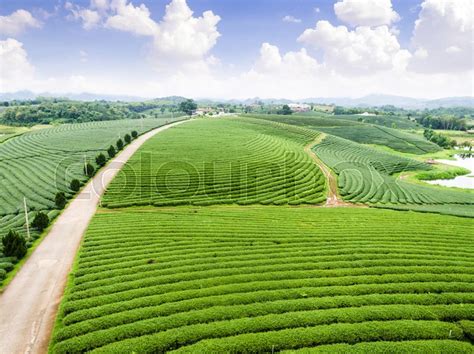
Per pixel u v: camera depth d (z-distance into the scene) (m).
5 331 21.53
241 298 23.94
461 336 20.84
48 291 25.94
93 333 20.30
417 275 27.83
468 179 90.44
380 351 19.08
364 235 38.06
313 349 19.25
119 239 34.50
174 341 19.78
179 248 33.03
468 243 36.56
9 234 30.69
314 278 27.38
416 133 174.38
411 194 66.25
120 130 106.62
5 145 82.00
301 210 50.31
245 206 51.75
